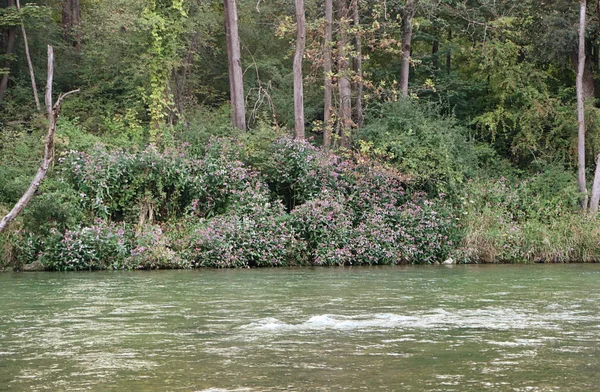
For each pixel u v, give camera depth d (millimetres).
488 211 24656
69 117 29812
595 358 6594
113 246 19594
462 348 7082
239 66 27641
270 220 21344
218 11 38500
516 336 7840
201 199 22453
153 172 21688
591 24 29250
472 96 34125
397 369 6098
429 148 25375
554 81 34281
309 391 5309
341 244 21828
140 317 9500
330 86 26906
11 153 23734
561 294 12609
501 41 32438
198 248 20312
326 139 26703
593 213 25625
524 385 5512
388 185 23844
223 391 5312
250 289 13555
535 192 26938
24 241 19297
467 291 13164
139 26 28078
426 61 34250
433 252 22922
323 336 7816
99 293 12844
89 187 20781
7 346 7336
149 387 5457
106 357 6691
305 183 23172
